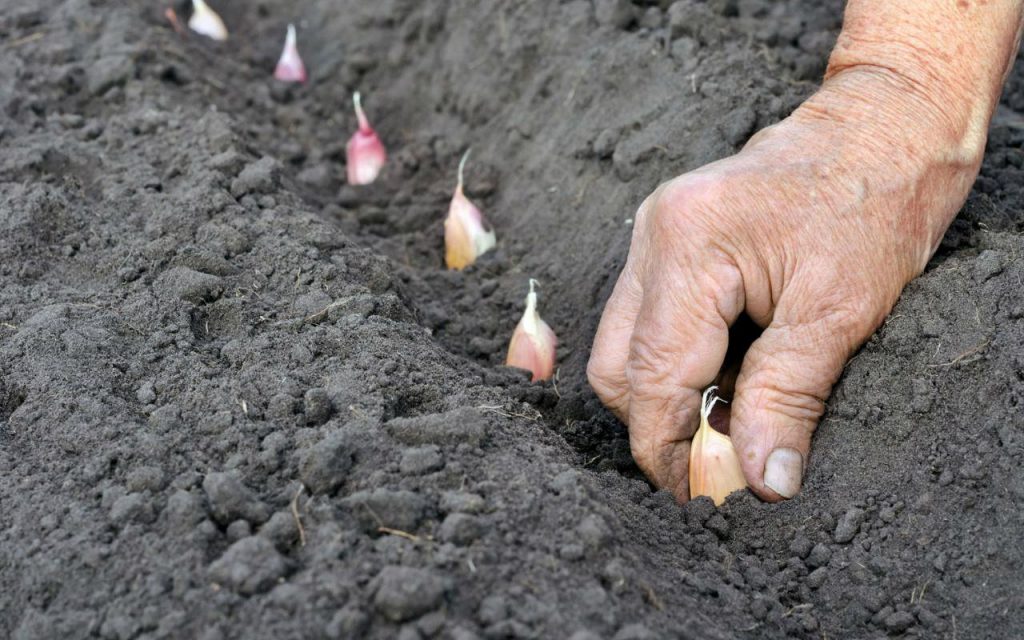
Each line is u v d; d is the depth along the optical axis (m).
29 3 0.97
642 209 0.72
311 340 0.73
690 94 0.82
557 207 0.85
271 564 0.64
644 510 0.70
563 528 0.66
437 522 0.66
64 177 0.82
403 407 0.71
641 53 0.85
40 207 0.79
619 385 0.73
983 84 0.72
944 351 0.70
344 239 0.79
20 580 0.66
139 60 0.92
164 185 0.83
